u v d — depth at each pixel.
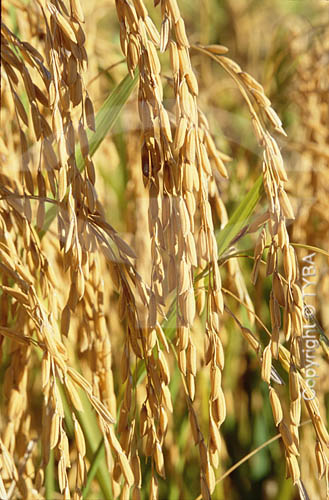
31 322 1.28
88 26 1.95
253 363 2.14
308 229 1.97
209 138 1.25
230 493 2.11
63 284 1.60
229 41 2.94
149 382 1.03
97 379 1.30
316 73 2.04
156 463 1.02
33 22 1.46
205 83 2.47
